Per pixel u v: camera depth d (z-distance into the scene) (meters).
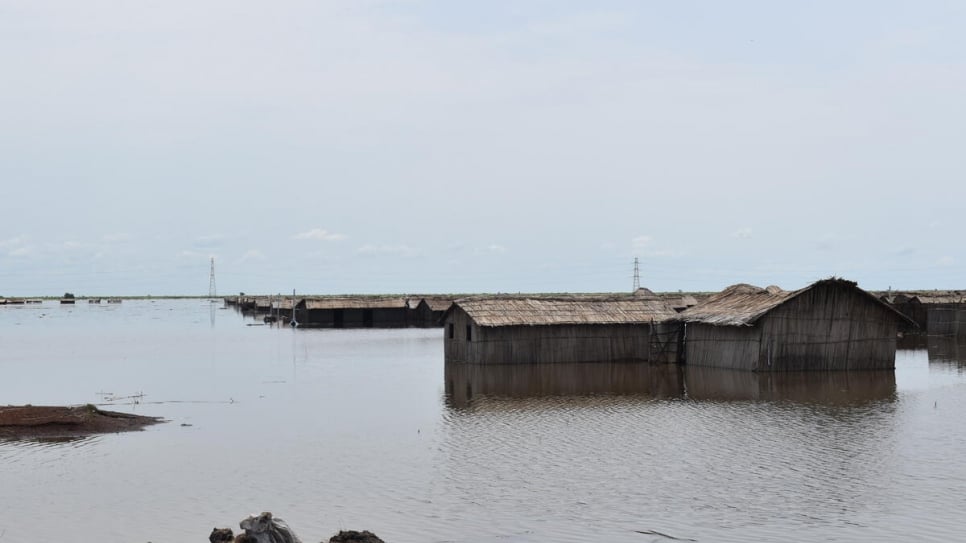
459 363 61.72
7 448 34.03
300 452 33.19
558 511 25.25
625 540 22.83
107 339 94.62
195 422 39.59
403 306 123.31
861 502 25.50
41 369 62.66
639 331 60.62
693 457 31.19
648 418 38.81
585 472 29.42
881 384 48.31
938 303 87.25
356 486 28.28
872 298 53.28
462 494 27.11
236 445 34.50
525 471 29.73
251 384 53.28
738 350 54.06
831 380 49.78
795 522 23.89
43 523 24.92
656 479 28.38
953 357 64.56
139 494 27.70
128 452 33.34
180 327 119.69
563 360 59.38
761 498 26.08
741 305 55.69
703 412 40.06
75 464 31.45
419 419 39.78
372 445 34.25
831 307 53.12
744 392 45.81
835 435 34.44
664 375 53.28
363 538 21.78
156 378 56.72
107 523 24.89
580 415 39.94
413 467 30.58
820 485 27.31
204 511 25.91
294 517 25.16
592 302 61.84
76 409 39.69
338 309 122.69
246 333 105.00
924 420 37.28
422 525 24.25
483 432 36.38
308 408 43.44
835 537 22.69
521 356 58.88
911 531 23.00
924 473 28.45
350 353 75.06
